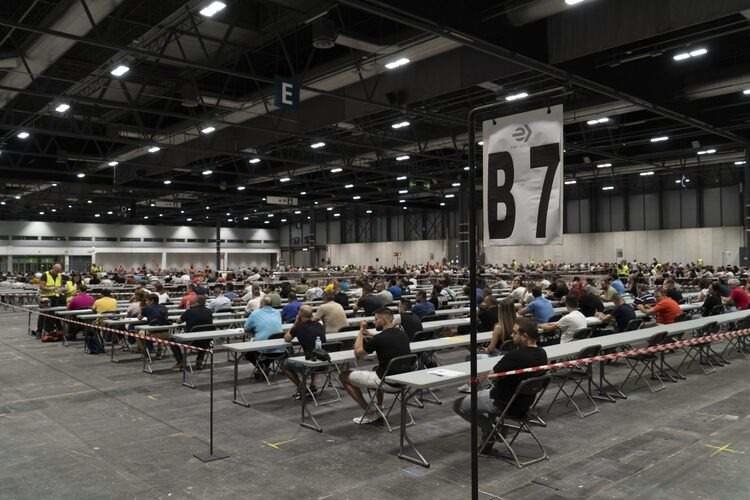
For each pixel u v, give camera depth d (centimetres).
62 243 4944
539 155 320
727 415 656
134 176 2675
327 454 529
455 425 621
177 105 2016
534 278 2391
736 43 1449
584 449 540
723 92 1552
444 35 1015
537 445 552
